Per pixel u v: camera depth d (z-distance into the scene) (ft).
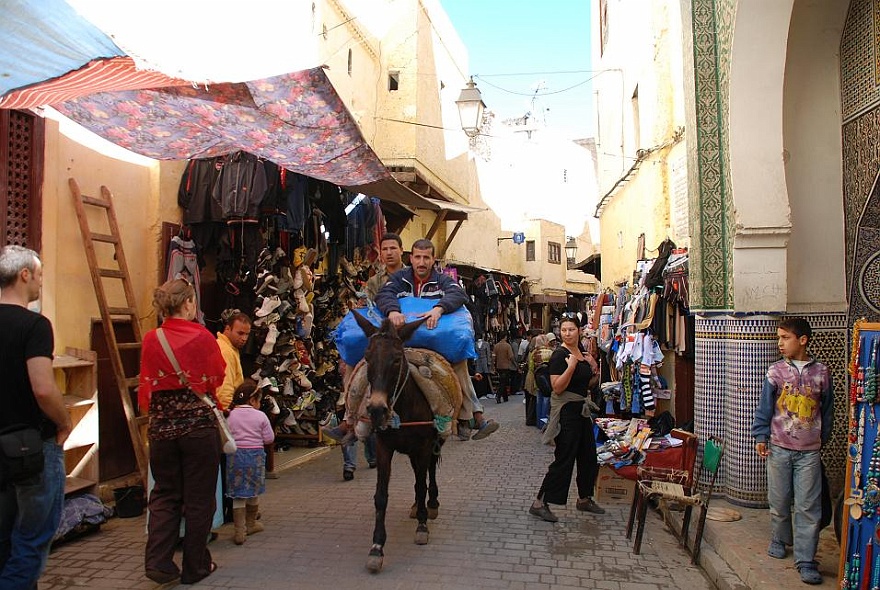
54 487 11.58
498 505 20.39
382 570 14.65
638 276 28.27
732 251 19.13
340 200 29.53
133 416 19.62
